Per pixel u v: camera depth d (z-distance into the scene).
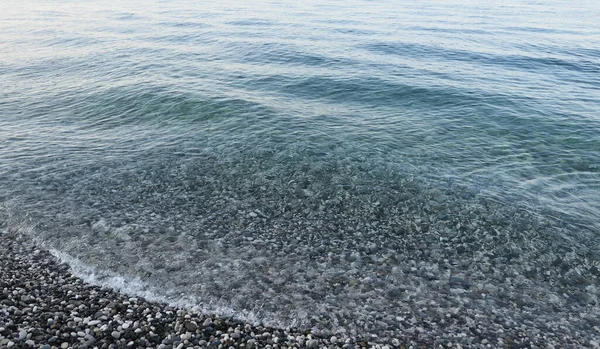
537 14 67.19
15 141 17.05
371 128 19.22
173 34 44.00
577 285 9.42
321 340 7.47
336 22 53.91
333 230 11.46
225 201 12.87
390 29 48.25
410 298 8.82
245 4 79.56
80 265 9.41
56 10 66.75
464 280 9.49
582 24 54.81
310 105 22.45
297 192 13.55
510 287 9.30
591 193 13.45
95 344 6.86
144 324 7.52
